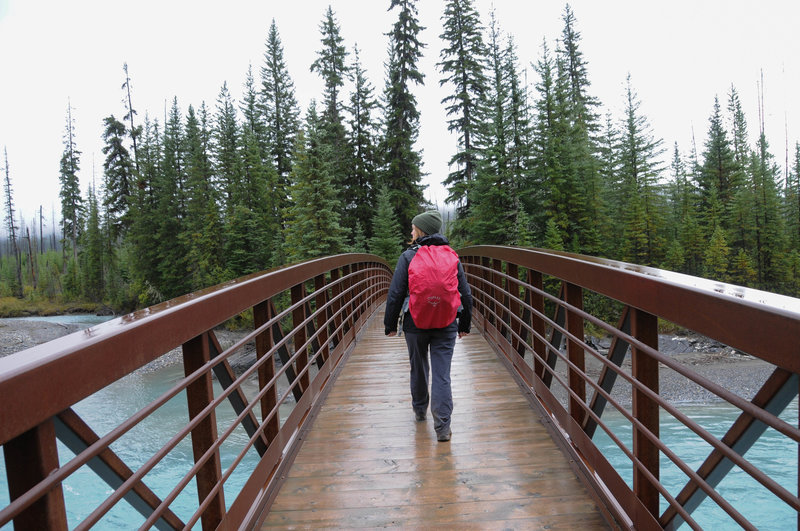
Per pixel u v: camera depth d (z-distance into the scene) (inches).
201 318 81.7
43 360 44.0
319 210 1263.5
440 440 139.0
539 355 160.7
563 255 133.6
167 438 552.4
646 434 79.9
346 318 256.2
